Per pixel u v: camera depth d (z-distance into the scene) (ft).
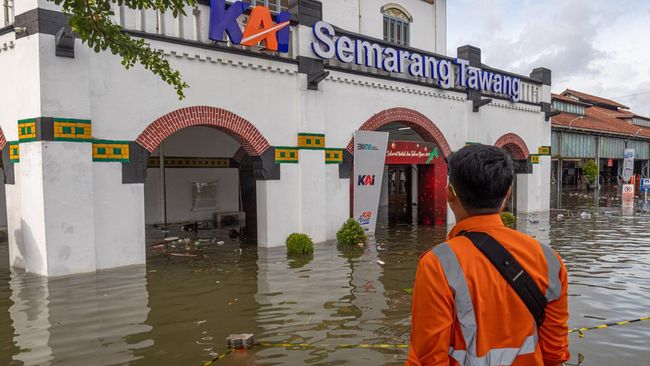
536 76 66.13
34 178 27.35
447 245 6.66
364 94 44.24
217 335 18.92
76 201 28.09
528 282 6.40
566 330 6.66
